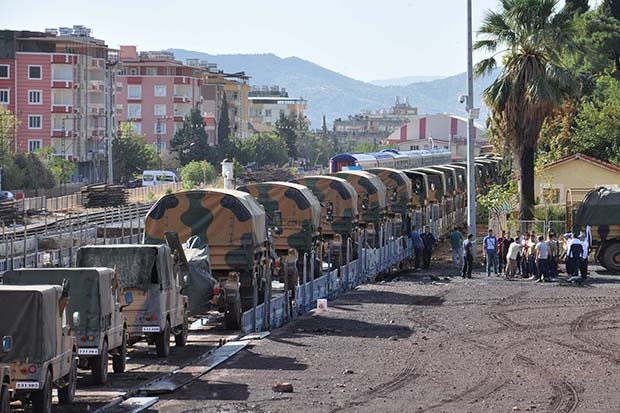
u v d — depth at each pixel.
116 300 29.11
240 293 39.75
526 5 69.56
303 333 38.81
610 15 107.12
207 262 38.38
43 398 23.09
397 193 69.56
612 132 86.56
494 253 61.81
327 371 30.67
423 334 38.53
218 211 39.91
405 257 69.00
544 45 70.06
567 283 56.06
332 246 56.06
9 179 113.50
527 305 47.16
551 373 30.48
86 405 25.09
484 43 71.38
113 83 155.00
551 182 78.44
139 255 31.97
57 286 24.39
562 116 81.56
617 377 29.86
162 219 40.16
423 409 25.38
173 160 168.38
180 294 34.50
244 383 28.61
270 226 48.78
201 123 173.12
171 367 30.86
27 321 22.88
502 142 71.50
